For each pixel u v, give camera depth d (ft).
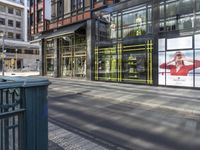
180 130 21.43
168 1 54.19
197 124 23.57
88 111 29.66
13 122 8.63
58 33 85.05
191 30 49.73
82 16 79.71
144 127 22.35
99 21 73.00
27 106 8.65
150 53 57.93
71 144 16.99
